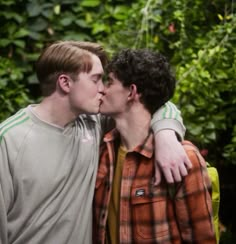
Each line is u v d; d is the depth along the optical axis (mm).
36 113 1797
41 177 1729
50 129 1780
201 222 1720
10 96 3717
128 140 1813
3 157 1705
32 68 3951
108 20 3945
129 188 1766
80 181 1796
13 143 1721
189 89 3244
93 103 1781
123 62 1762
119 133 1862
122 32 3648
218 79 3271
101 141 1923
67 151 1791
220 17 3346
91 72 1764
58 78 1771
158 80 1762
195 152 1742
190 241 1740
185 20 3500
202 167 1735
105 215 1808
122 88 1770
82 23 3967
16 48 3943
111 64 1795
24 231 1741
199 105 3260
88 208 1790
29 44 4023
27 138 1738
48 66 1779
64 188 1772
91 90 1770
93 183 1810
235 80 3262
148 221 1735
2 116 3668
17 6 3998
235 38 3307
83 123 1887
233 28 3318
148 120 1804
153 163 1757
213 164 3500
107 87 1799
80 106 1772
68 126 1824
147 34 3553
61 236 1752
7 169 1706
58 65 1759
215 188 1927
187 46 3467
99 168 1853
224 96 3379
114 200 1831
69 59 1745
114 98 1783
